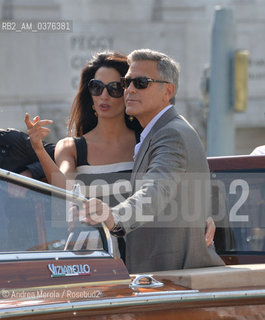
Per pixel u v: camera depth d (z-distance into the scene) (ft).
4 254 31.01
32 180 32.86
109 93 45.68
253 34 184.75
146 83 39.11
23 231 32.37
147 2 177.88
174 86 40.06
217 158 48.57
